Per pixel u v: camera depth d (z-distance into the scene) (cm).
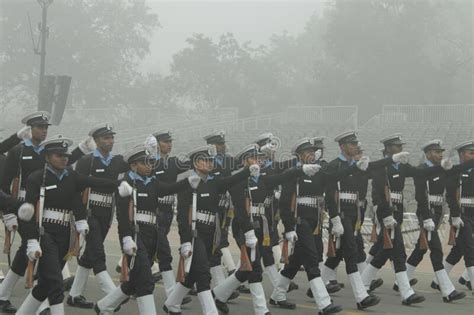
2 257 1342
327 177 960
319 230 945
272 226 1050
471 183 1116
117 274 1230
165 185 830
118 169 962
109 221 945
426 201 1061
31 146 894
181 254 827
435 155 1098
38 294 764
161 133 1051
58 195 763
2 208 754
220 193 869
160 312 938
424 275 1330
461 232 1112
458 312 984
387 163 992
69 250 777
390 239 1024
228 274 1160
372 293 1127
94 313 905
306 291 1134
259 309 880
